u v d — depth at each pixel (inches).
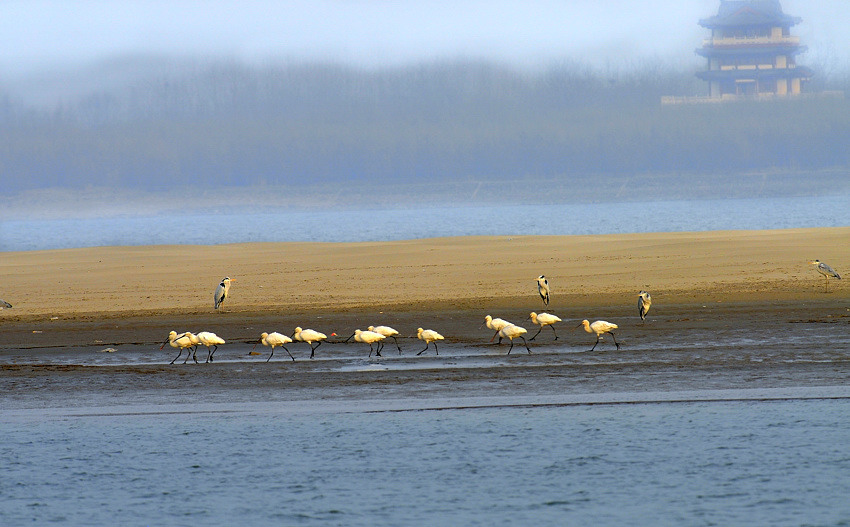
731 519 517.3
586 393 789.2
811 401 739.4
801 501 542.0
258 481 591.5
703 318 1148.5
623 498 550.0
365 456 633.0
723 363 884.0
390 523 520.4
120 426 719.7
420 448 647.8
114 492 574.2
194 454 645.3
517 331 965.8
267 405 776.9
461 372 880.9
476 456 627.5
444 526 514.6
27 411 775.7
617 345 982.4
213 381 869.8
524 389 809.5
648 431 673.6
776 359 892.0
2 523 530.0
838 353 906.1
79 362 974.4
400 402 774.5
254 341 1085.1
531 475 590.9
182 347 951.0
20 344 1097.4
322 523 523.2
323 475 599.2
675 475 586.2
